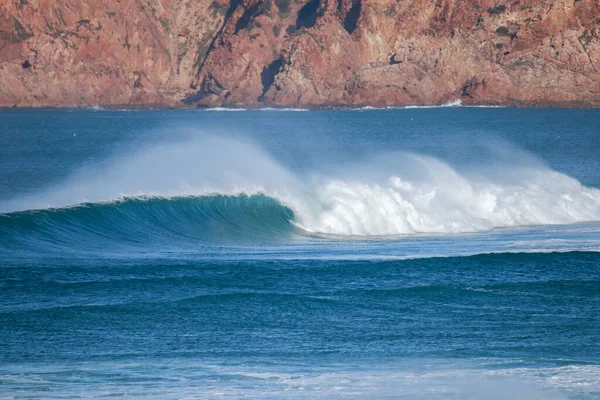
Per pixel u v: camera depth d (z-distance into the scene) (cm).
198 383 5384
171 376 5528
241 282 8019
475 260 8862
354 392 5200
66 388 5256
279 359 5944
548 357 5978
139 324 6700
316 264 8856
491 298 7562
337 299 7444
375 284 8000
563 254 9112
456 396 5122
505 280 8156
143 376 5516
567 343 6328
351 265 8731
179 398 5078
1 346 6106
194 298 7312
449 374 5575
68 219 10681
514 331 6644
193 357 5972
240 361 5891
